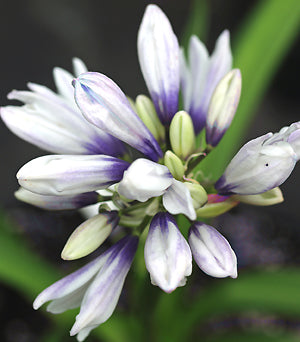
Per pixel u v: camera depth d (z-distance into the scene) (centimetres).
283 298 45
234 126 46
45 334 54
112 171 37
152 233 37
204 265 36
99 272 38
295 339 47
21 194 39
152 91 39
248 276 46
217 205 39
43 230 60
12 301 56
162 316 46
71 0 78
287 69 73
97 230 38
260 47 47
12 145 68
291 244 60
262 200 38
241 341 47
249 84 46
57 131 39
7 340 54
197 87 41
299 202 65
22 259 47
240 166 37
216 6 78
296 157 36
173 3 79
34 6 77
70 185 36
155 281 36
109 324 48
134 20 79
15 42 75
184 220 42
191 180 38
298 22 47
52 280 47
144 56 39
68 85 40
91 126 39
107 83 36
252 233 61
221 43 41
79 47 76
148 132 38
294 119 73
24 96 39
